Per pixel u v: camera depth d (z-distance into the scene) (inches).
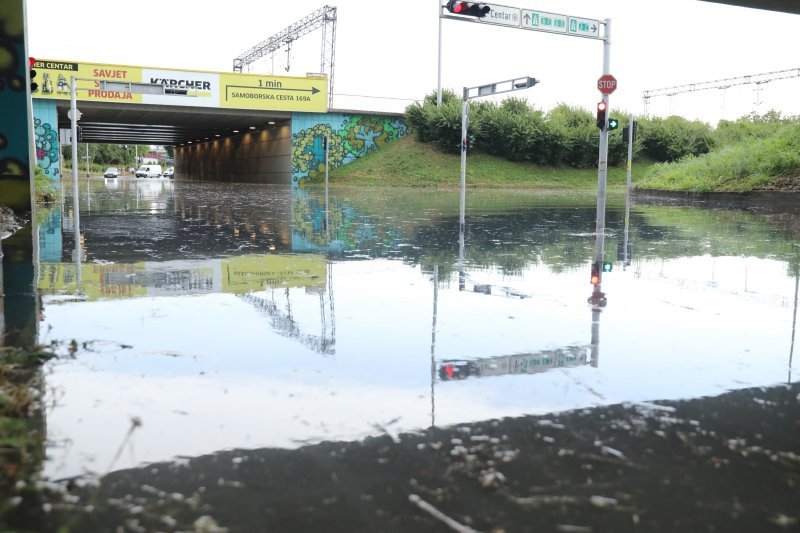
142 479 108.7
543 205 986.7
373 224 619.2
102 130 2669.8
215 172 3014.3
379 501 102.1
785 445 126.5
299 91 2068.2
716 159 1344.7
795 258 398.9
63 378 160.9
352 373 167.9
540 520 97.0
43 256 375.9
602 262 377.4
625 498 104.4
